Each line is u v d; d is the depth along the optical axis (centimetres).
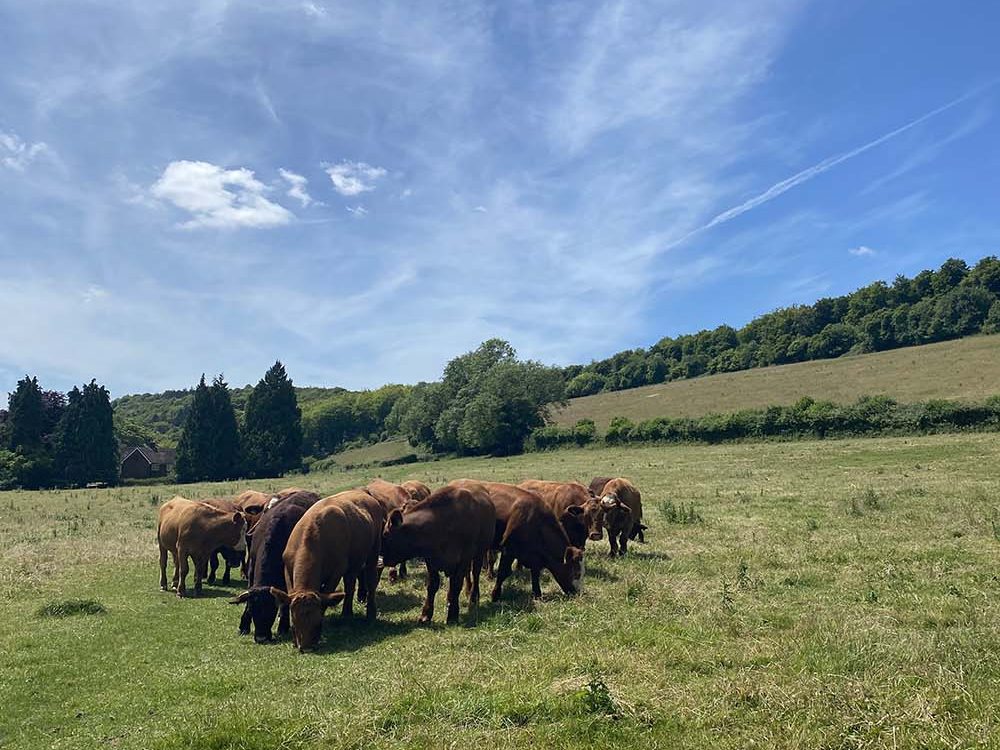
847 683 601
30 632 1016
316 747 554
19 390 7000
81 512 3169
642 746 525
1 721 681
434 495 1070
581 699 594
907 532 1484
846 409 4869
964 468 2825
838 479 2767
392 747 545
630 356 12394
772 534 1569
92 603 1162
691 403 7344
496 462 6325
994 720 523
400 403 11069
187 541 1329
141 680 795
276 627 1053
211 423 7494
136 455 9050
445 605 1148
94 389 7138
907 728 515
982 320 8219
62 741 622
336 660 837
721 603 959
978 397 4719
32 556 1727
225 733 577
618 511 1405
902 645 711
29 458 6756
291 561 987
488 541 1120
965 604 890
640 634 810
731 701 594
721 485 2830
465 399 8262
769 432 5241
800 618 866
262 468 7706
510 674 691
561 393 7975
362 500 1166
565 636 841
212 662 859
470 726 579
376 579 1120
